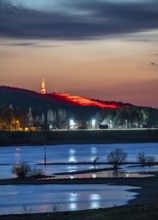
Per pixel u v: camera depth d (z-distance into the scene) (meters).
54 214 156.88
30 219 145.38
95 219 128.38
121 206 172.50
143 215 126.38
